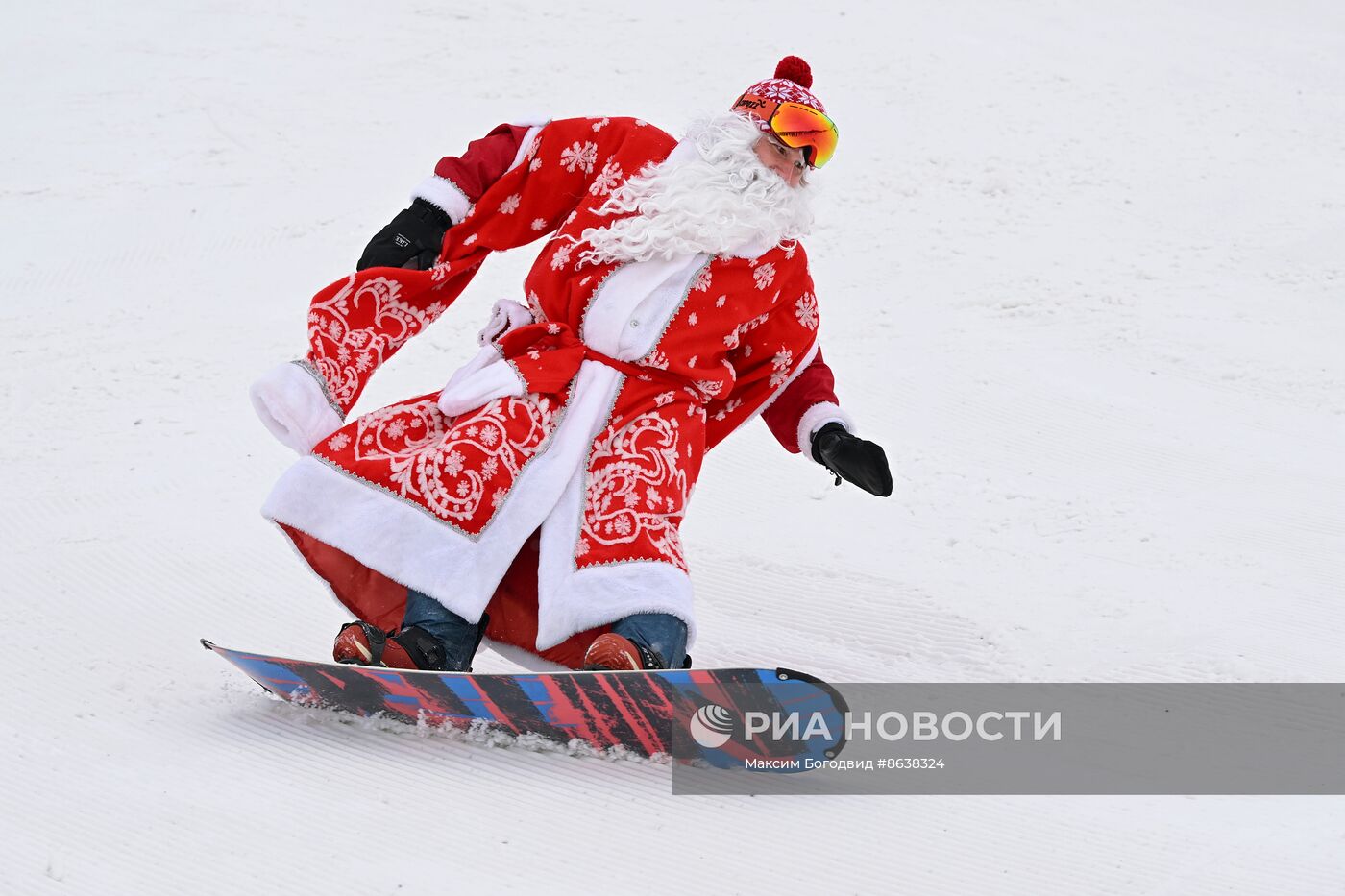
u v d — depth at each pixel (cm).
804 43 5412
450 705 1248
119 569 1797
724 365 1358
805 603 1775
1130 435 2473
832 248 3653
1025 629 1692
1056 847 1113
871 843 1108
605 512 1266
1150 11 5947
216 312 3300
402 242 1383
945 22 5653
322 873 1021
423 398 1335
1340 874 1067
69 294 3484
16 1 6153
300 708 1345
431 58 5434
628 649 1195
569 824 1115
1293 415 2592
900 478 2289
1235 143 4366
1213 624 1705
